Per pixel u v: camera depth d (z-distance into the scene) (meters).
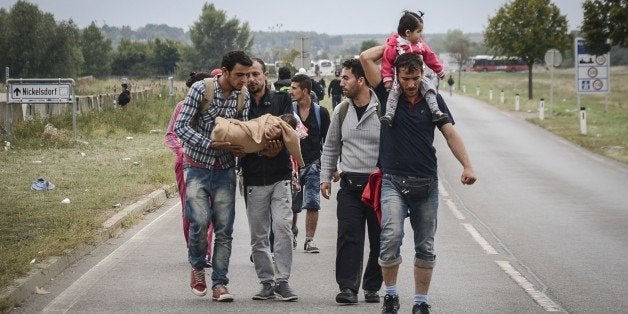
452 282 11.58
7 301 9.82
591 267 12.68
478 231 16.12
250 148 10.12
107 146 31.30
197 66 161.38
